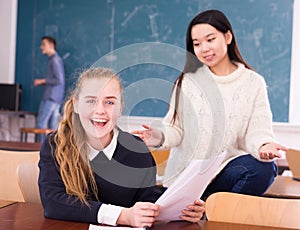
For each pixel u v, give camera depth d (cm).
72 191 151
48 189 154
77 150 156
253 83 250
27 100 786
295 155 344
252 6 680
